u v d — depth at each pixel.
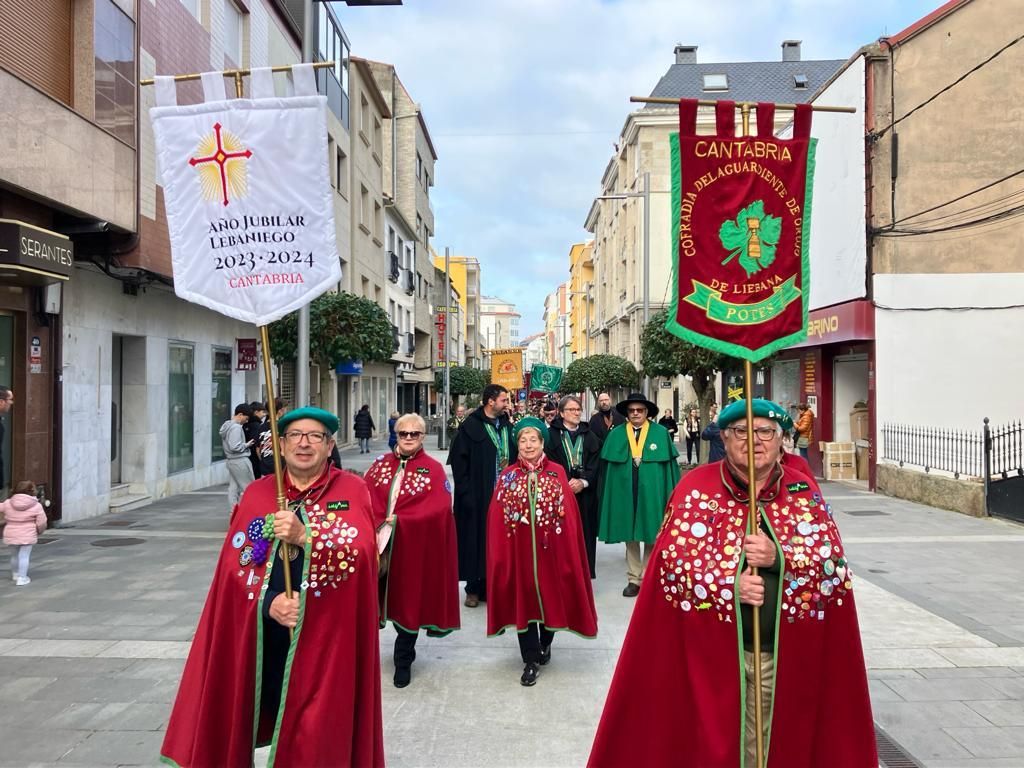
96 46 10.55
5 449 10.22
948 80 15.11
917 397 15.28
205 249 3.59
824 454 17.75
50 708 4.74
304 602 2.96
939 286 15.22
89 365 11.88
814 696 2.78
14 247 8.58
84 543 9.93
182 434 15.36
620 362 32.25
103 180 10.62
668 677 2.90
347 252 26.02
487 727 4.50
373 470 5.50
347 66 26.39
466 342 80.50
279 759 2.87
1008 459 12.44
